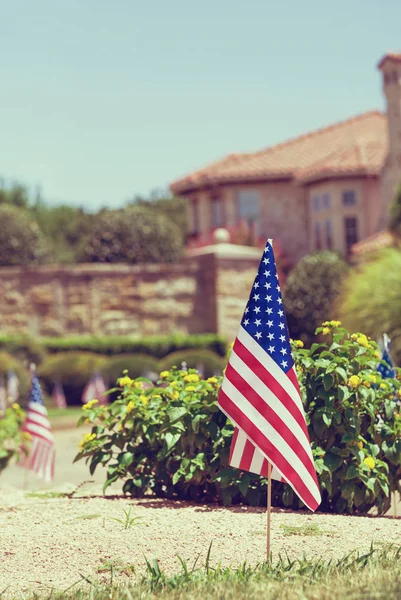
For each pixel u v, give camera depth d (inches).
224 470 301.4
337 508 305.9
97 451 332.8
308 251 1499.8
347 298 860.6
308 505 235.0
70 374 1044.5
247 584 202.8
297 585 199.0
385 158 1362.0
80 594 206.1
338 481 303.4
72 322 1140.5
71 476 543.2
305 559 227.0
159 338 1118.4
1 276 1137.4
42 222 2247.8
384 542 248.4
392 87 1348.4
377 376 312.7
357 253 1251.2
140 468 331.9
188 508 297.7
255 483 305.0
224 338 1123.9
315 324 1146.7
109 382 1042.7
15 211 1255.5
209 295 1162.6
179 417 307.0
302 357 311.9
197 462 305.9
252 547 244.8
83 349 1105.4
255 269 1162.6
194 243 1475.1
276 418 234.4
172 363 1048.8
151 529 264.1
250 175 1505.9
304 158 1562.5
